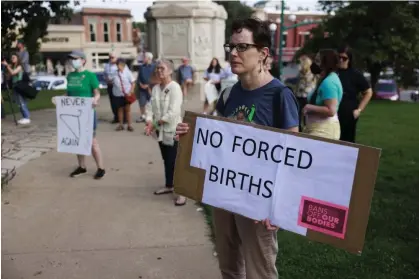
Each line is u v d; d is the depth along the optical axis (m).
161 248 3.75
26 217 4.41
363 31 25.14
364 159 1.99
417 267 3.30
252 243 2.37
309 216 2.14
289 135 2.18
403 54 24.80
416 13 25.89
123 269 3.39
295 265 3.33
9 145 7.71
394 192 5.03
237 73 2.31
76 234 4.02
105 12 50.19
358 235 2.02
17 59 10.01
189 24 12.91
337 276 3.16
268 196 2.25
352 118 5.03
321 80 4.20
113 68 9.53
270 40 2.32
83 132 5.51
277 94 2.29
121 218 4.41
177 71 12.19
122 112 9.19
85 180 5.69
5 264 3.43
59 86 28.39
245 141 2.32
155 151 7.31
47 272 3.33
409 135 8.94
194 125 2.50
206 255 3.62
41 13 12.69
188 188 2.53
